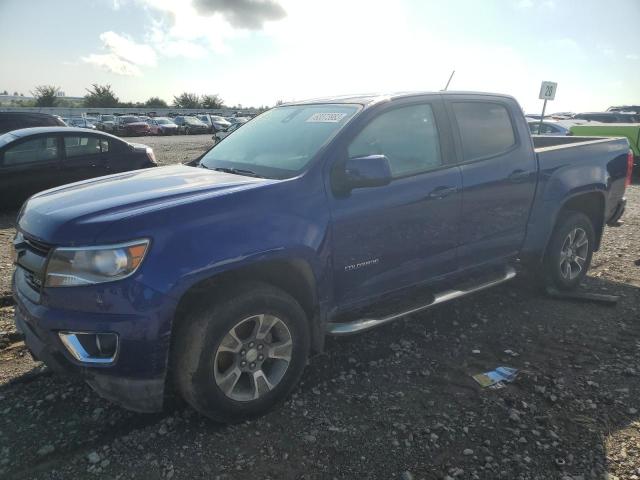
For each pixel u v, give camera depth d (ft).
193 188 10.05
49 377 11.57
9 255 20.90
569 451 9.17
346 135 11.31
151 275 8.60
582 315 15.24
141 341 8.63
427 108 13.02
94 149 30.94
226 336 9.41
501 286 17.62
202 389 9.25
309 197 10.46
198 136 129.29
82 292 8.57
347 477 8.57
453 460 8.95
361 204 11.12
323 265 10.62
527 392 11.08
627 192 39.81
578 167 16.22
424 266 12.77
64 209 9.48
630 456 9.04
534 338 13.74
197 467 8.78
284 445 9.36
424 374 11.85
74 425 9.88
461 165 13.28
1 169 27.99
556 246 16.08
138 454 9.09
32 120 43.57
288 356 10.30
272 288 9.96
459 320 14.88
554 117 98.53
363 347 13.19
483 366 12.24
